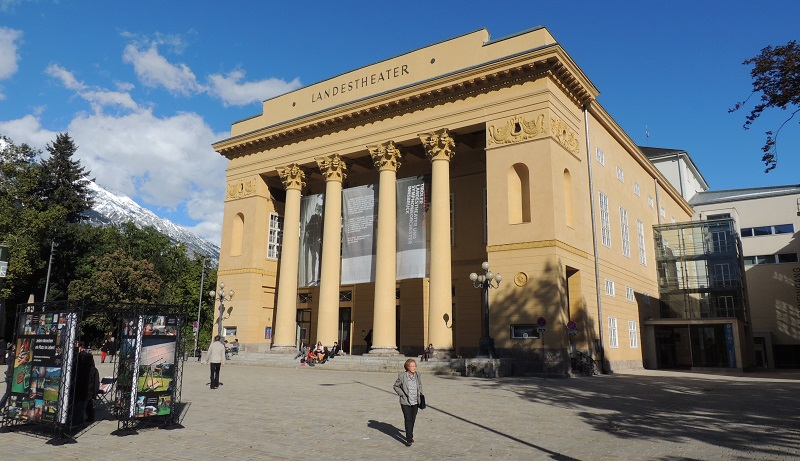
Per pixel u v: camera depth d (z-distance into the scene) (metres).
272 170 41.34
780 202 54.62
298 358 34.91
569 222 30.50
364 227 36.47
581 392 19.20
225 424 12.47
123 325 11.80
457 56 33.59
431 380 23.67
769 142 15.50
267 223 42.69
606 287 33.72
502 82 31.22
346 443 10.45
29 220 45.81
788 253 53.34
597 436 11.09
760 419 13.20
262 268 41.59
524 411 14.55
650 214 45.78
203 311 71.94
